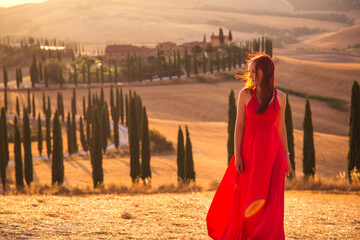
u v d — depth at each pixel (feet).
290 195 45.88
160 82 514.68
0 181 163.53
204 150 247.29
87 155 255.09
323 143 258.98
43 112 395.75
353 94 74.69
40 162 231.50
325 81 498.28
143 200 29.09
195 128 314.55
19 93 478.18
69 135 252.21
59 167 140.87
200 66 586.86
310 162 98.94
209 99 433.07
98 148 123.24
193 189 64.03
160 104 416.87
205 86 495.82
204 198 33.88
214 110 402.11
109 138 291.58
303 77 520.83
